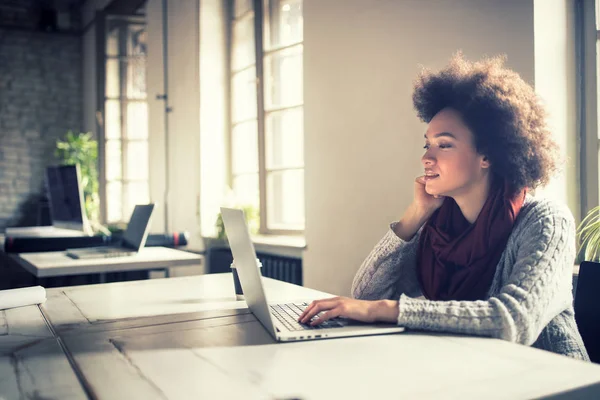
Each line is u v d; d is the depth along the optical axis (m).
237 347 0.98
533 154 1.27
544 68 1.91
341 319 1.17
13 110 6.69
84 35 6.86
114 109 5.87
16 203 6.67
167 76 4.77
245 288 1.27
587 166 2.01
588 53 1.98
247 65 4.11
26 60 6.77
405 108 2.37
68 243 3.36
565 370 0.83
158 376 0.82
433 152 1.32
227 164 4.34
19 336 1.10
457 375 0.81
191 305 1.40
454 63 1.40
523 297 1.06
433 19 2.23
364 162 2.60
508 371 0.83
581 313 1.28
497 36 2.00
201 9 4.22
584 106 1.99
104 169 5.85
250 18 4.05
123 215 5.84
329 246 2.85
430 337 1.04
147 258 2.87
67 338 1.07
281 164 3.75
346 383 0.78
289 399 0.72
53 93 6.88
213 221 4.28
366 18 2.57
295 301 1.44
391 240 1.48
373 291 1.50
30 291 1.45
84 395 0.74
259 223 3.89
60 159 6.89
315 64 2.91
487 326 1.04
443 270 1.38
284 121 3.70
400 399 0.71
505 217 1.25
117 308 1.38
